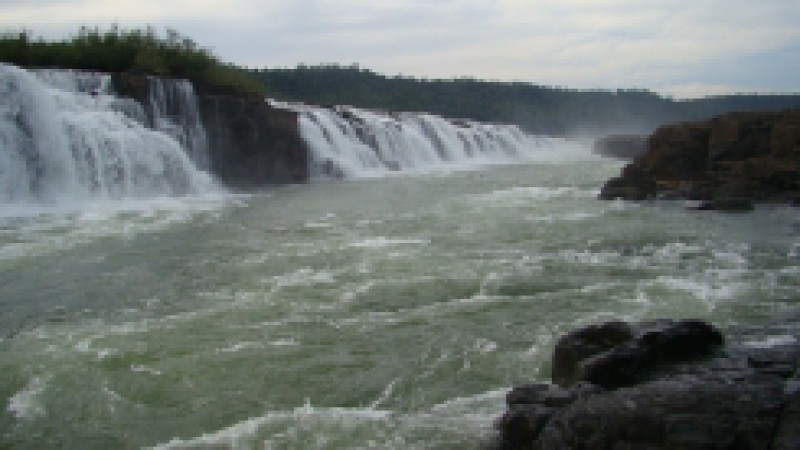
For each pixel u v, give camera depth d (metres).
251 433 7.75
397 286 13.96
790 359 7.45
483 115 112.50
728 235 19.53
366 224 21.95
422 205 27.05
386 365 9.82
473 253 17.14
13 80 24.92
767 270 15.22
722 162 30.14
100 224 21.14
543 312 12.06
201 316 12.15
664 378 7.27
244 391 9.06
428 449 7.12
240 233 20.16
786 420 5.65
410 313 12.20
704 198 26.86
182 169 31.27
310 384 9.23
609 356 7.64
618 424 6.11
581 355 8.25
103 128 27.92
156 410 8.60
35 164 25.45
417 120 59.31
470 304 12.66
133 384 9.31
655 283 13.95
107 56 35.62
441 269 15.37
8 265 15.64
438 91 121.12
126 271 15.29
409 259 16.44
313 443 7.44
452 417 7.94
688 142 31.88
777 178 27.00
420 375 9.45
